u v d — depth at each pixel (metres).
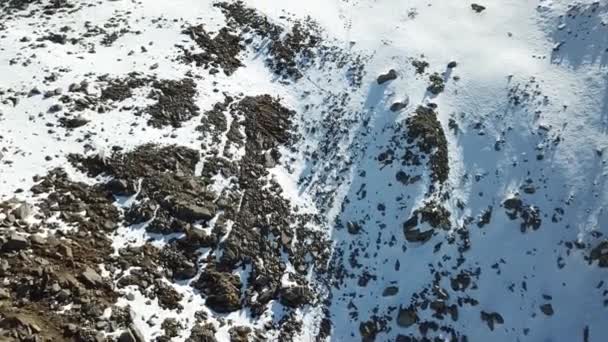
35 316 12.78
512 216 19.20
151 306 14.43
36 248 14.07
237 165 18.91
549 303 17.88
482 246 18.69
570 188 19.62
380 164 20.28
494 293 17.94
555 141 20.62
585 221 18.98
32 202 15.24
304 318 16.53
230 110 20.55
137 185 16.91
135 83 20.08
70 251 14.38
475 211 19.33
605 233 18.64
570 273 18.30
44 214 15.09
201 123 19.56
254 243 17.22
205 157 18.59
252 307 15.97
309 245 18.08
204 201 17.38
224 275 16.08
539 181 19.88
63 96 18.66
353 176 20.03
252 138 20.02
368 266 18.11
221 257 16.44
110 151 17.42
